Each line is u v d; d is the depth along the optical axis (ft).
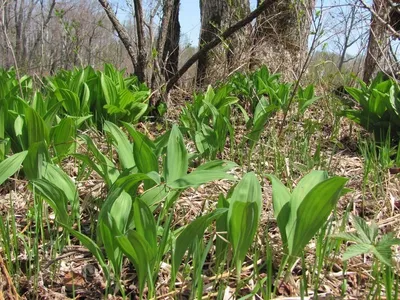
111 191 2.59
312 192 2.39
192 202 3.61
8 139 3.94
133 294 2.61
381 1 5.86
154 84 7.01
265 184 4.10
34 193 2.86
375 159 4.36
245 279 2.54
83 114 5.54
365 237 2.27
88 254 2.96
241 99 7.95
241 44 9.60
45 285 2.64
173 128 2.97
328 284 2.67
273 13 9.84
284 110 6.20
